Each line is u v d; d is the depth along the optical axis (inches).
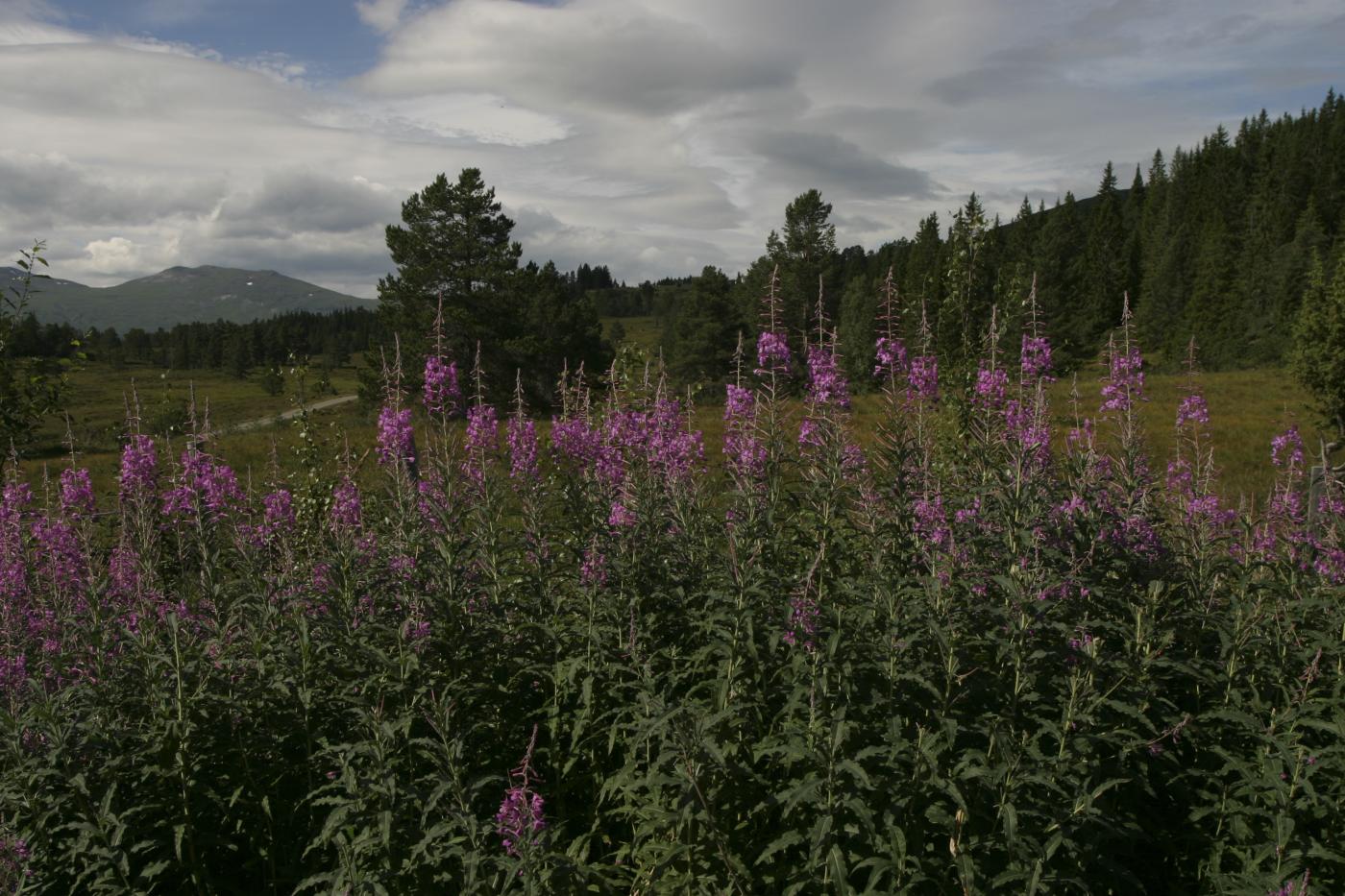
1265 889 146.6
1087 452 230.8
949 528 198.8
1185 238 3909.9
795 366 245.4
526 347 1567.4
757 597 178.2
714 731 163.6
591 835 181.9
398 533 226.1
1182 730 171.0
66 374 366.6
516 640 207.9
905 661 164.6
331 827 148.8
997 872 146.6
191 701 173.5
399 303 1605.6
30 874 155.8
